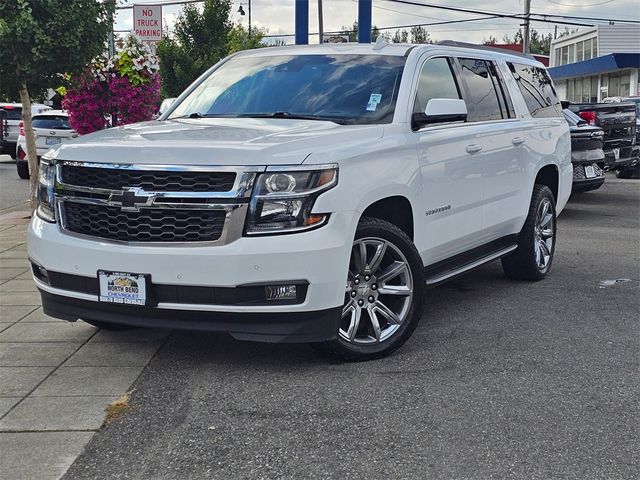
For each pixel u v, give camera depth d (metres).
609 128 15.54
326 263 4.26
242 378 4.52
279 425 3.87
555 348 5.14
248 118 5.44
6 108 23.55
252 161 4.18
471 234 5.92
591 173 11.84
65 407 4.08
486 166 6.01
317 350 4.82
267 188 4.17
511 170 6.47
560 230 10.45
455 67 6.05
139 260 4.22
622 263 8.16
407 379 4.51
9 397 4.21
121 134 4.85
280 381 4.46
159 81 10.41
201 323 4.27
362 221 4.67
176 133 4.76
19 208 12.97
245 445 3.65
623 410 4.09
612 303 6.42
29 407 4.08
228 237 4.14
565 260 8.35
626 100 19.34
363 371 4.64
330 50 6.05
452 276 5.69
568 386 4.43
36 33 8.55
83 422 3.90
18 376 4.54
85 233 4.49
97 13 9.12
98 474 3.38
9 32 8.41
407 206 5.04
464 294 6.77
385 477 3.35
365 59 5.75
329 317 4.39
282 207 4.18
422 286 4.96
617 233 10.17
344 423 3.90
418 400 4.20
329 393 4.29
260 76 5.96
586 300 6.52
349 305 4.68
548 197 7.29
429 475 3.37
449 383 4.46
